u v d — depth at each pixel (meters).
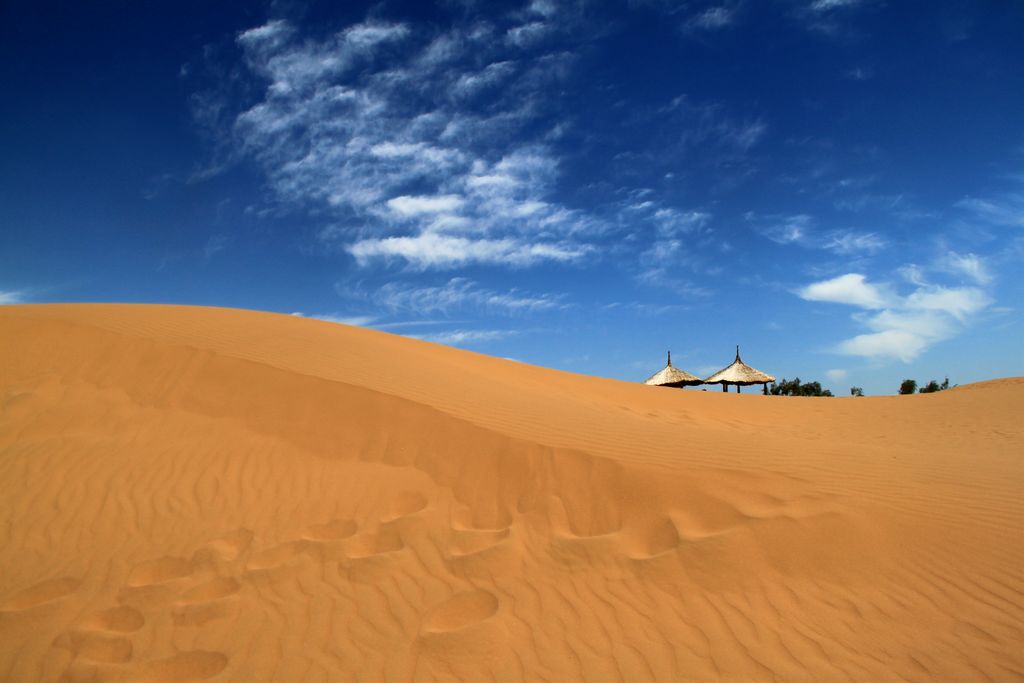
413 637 5.35
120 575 6.45
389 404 9.03
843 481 6.81
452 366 14.16
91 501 7.70
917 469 7.44
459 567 6.25
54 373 10.65
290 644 5.36
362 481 7.85
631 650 4.94
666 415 15.15
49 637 5.57
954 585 5.16
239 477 8.09
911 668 4.39
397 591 6.00
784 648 4.75
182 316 15.20
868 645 4.68
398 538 6.80
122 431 9.16
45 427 9.27
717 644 4.89
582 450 7.56
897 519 5.96
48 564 6.66
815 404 19.39
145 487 7.95
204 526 7.20
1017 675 4.18
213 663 5.18
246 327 14.28
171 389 10.13
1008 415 16.34
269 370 10.18
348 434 8.72
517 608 5.60
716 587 5.52
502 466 7.62
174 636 5.54
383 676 4.90
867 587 5.30
